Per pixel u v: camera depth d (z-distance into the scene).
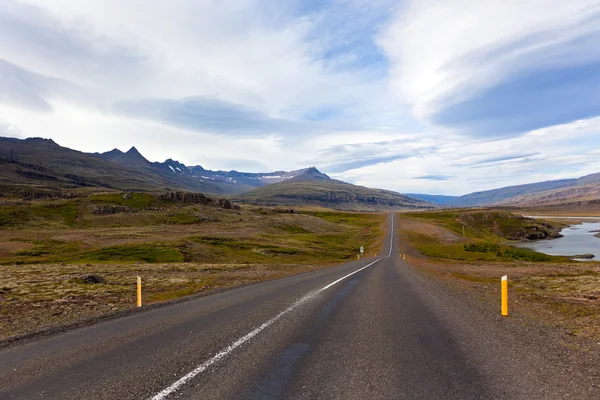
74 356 7.06
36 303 15.58
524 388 5.36
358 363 6.48
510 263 45.69
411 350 7.28
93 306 14.91
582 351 7.17
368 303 13.12
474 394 5.15
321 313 11.24
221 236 90.19
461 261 51.09
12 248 67.88
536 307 12.71
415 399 4.98
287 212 174.75
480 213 179.62
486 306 12.62
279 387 5.39
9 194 149.38
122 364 6.49
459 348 7.39
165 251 62.84
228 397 5.01
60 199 145.25
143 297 17.58
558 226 197.62
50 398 5.07
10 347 7.91
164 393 5.15
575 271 29.33
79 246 70.44
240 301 14.02
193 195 161.25
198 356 6.90
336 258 69.25
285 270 35.16
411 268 33.25
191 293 18.73
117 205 137.50
